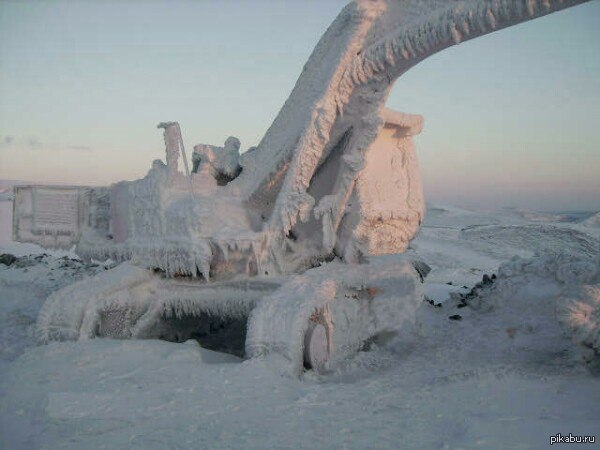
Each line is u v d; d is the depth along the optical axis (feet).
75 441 11.66
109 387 15.06
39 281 34.71
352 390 15.05
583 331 15.53
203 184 24.17
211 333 26.37
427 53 18.12
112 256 25.79
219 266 22.63
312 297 17.97
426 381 15.94
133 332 22.68
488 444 10.86
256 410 13.35
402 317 20.75
